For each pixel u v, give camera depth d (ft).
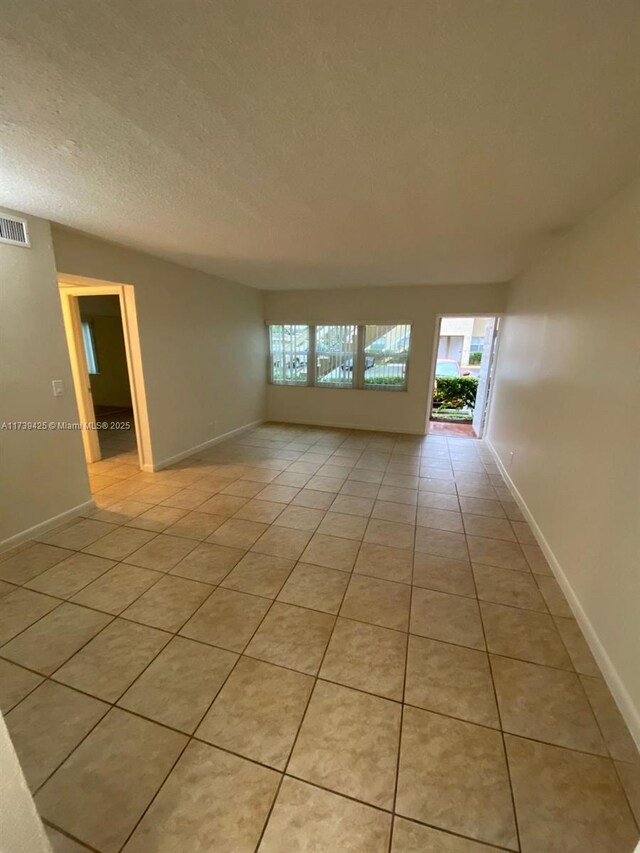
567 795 3.94
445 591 7.16
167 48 3.44
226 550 8.44
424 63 3.61
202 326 15.38
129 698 4.94
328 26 3.19
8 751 2.30
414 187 6.58
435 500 11.27
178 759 4.23
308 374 20.72
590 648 5.84
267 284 17.97
